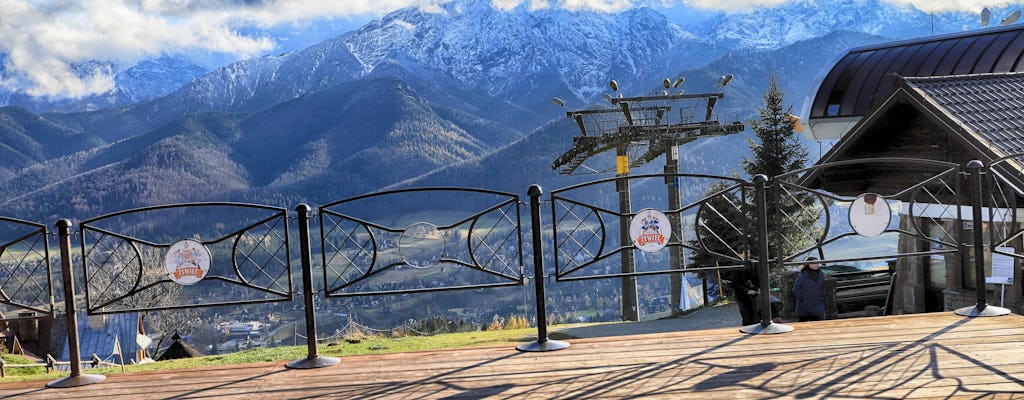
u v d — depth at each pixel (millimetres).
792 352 5711
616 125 29203
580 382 5188
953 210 12867
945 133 12695
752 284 11570
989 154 11156
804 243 20172
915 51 22125
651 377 5219
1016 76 13914
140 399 5254
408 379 5449
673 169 27891
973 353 5461
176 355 25781
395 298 120250
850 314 15938
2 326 30406
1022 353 5406
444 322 36562
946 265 13523
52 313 5844
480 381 5324
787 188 6734
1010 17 21281
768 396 4703
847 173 14625
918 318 6711
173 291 36250
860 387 4801
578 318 107688
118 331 34125
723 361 5539
